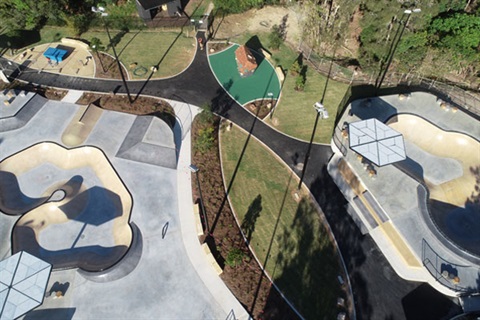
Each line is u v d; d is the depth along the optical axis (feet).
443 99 155.43
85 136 136.87
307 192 128.36
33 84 157.17
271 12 197.36
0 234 111.55
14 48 172.96
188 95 156.56
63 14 177.78
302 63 172.14
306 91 159.74
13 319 84.07
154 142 135.33
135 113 147.74
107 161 130.93
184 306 101.24
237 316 100.17
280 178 131.64
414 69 159.63
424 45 157.48
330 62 171.63
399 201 117.70
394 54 161.17
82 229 117.29
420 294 106.01
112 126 139.95
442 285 101.40
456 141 136.46
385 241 115.85
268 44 180.65
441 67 155.33
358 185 124.98
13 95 146.51
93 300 101.24
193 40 180.55
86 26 183.73
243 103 154.92
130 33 182.80
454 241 115.44
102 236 116.06
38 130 139.13
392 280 108.68
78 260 109.91
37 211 117.50
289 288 105.91
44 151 135.13
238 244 113.80
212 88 160.15
